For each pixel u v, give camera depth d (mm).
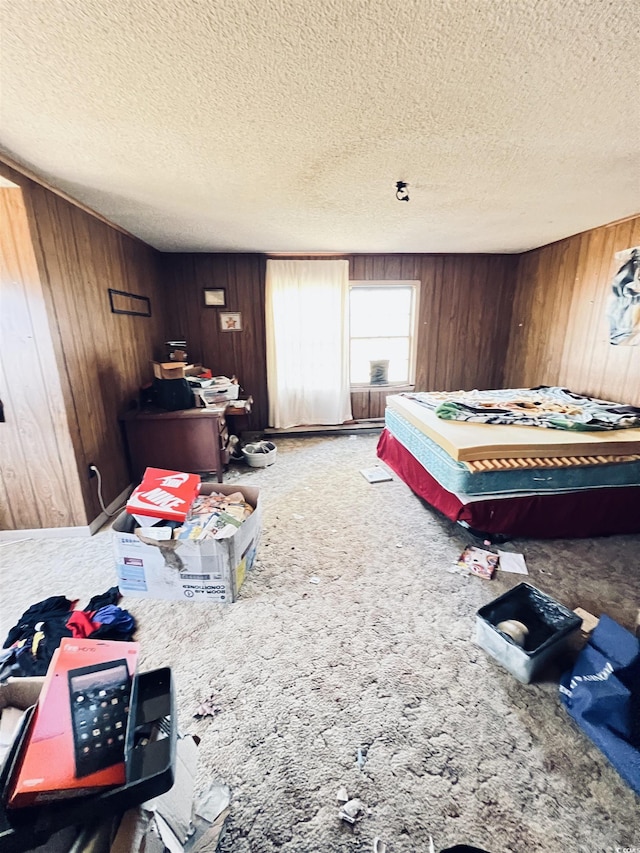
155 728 759
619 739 1126
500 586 1898
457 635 1597
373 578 1964
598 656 1310
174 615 1709
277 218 2877
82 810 636
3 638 1612
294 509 2738
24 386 2143
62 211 2258
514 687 1360
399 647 1536
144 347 3500
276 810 1017
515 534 2275
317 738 1197
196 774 1077
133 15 979
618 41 1101
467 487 2143
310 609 1746
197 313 4168
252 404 4461
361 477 3330
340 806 1027
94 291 2613
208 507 2010
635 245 2959
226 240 3533
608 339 3248
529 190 2381
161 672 838
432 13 992
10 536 2348
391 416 3383
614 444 2240
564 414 2688
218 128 1584
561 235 3570
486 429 2473
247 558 1952
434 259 4363
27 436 2215
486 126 1603
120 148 1743
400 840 955
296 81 1277
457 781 1080
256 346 4336
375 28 1039
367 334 4555
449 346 4637
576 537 2324
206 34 1051
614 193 2453
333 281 4191
